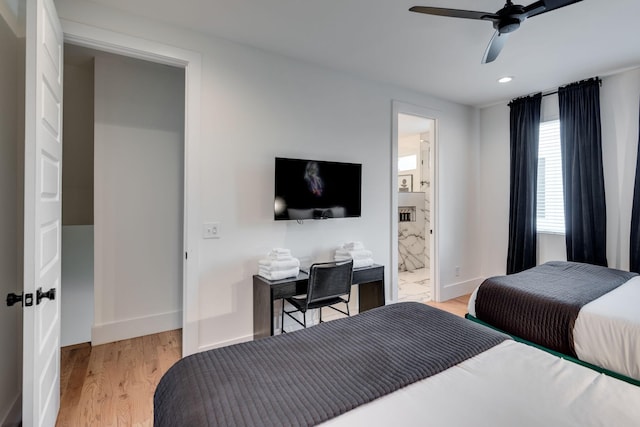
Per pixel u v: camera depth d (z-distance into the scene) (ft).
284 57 9.55
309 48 9.09
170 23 7.82
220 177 8.59
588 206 11.03
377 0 6.89
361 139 11.19
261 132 9.20
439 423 3.07
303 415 3.17
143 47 7.55
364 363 4.18
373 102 11.44
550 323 6.89
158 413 3.79
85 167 10.59
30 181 4.43
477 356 4.39
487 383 3.71
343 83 10.74
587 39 8.50
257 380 3.80
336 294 8.61
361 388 3.63
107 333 9.56
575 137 11.32
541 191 12.92
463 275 14.47
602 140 11.05
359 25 7.89
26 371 4.42
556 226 12.47
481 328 5.32
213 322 8.56
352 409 3.29
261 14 7.45
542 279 8.68
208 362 4.23
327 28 8.04
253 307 9.09
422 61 9.89
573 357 6.49
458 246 14.25
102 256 9.52
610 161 10.89
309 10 7.27
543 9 5.96
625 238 10.62
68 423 6.11
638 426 3.01
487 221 14.79
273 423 3.05
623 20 7.59
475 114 14.78
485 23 7.77
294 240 9.86
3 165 5.54
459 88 12.21
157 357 8.70
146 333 10.11
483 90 12.42
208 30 8.16
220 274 8.64
